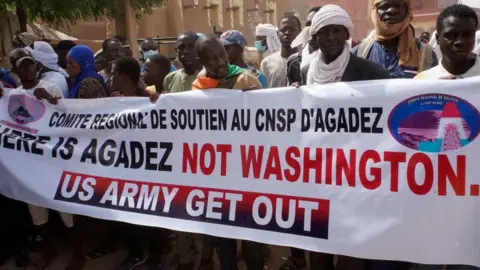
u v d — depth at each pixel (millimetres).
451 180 2562
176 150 3418
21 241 4262
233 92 3193
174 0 23250
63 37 17094
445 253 2578
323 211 2889
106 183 3666
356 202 2795
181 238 3953
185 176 3377
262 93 3096
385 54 3334
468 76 2688
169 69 4895
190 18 24281
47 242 4375
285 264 3928
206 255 3838
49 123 3980
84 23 20391
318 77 3088
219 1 26078
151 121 3512
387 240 2701
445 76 2689
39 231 4332
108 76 5414
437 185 2588
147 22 22125
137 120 3572
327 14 2871
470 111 2521
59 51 5930
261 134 3109
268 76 5059
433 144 2596
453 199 2559
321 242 2879
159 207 3438
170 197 3408
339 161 2850
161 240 3982
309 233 2920
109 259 4336
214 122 3270
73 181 3791
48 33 16438
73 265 4168
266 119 3088
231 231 3162
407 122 2664
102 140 3732
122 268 4012
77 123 3855
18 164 4004
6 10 11648
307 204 2939
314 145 2932
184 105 3371
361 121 2789
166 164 3455
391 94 2703
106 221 4352
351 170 2812
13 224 4242
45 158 3932
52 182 3865
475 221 2518
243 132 3170
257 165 3119
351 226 2797
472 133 2520
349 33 2939
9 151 4051
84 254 4312
